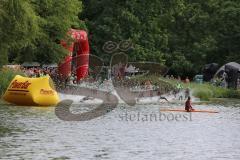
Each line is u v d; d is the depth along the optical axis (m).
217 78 181.75
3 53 119.50
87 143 67.69
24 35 112.25
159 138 73.19
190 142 70.50
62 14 146.75
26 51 145.88
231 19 198.75
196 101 143.88
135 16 185.75
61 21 145.88
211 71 194.38
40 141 68.00
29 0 126.38
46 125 82.25
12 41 112.50
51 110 101.75
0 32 108.19
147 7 187.25
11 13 107.00
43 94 108.44
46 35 142.50
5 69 128.12
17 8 107.31
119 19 183.88
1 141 67.38
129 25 183.62
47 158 58.25
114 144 67.50
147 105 121.25
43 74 138.12
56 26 145.38
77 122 87.44
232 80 178.88
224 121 94.44
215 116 102.69
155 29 188.38
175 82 151.00
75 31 151.88
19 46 122.38
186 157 60.69
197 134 77.75
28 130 76.62
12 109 102.12
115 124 86.69
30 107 106.19
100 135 74.38
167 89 140.88
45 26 143.62
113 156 60.22
